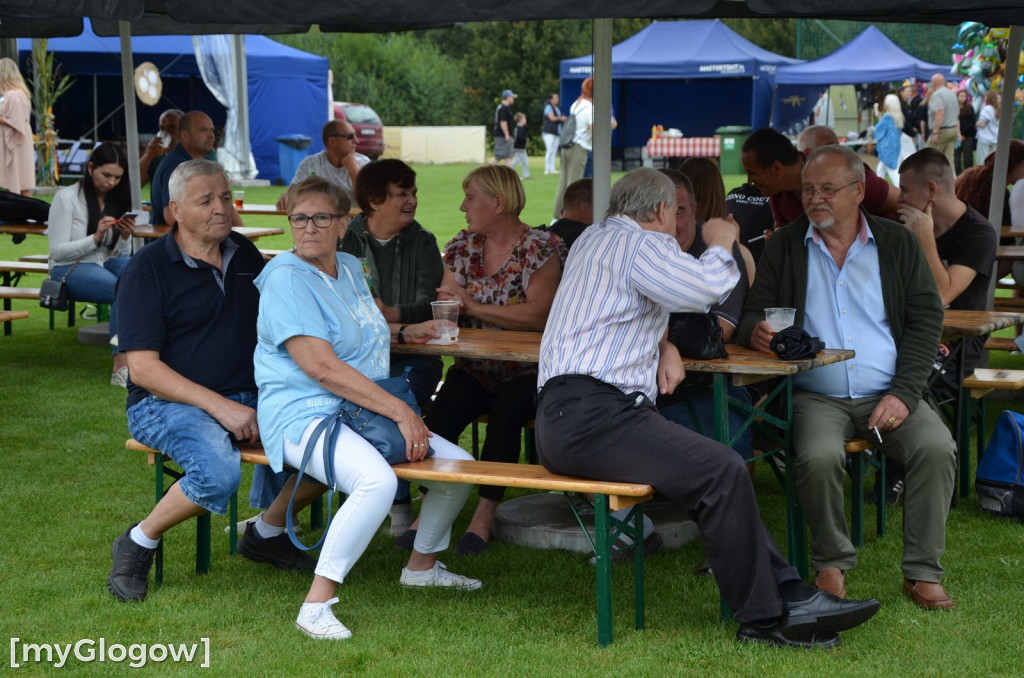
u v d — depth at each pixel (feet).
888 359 13.21
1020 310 23.13
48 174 64.08
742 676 10.59
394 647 11.31
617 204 11.88
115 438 19.42
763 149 18.54
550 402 11.40
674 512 14.99
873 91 80.84
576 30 147.23
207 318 12.82
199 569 13.33
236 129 71.92
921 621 11.91
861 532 14.35
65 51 64.44
